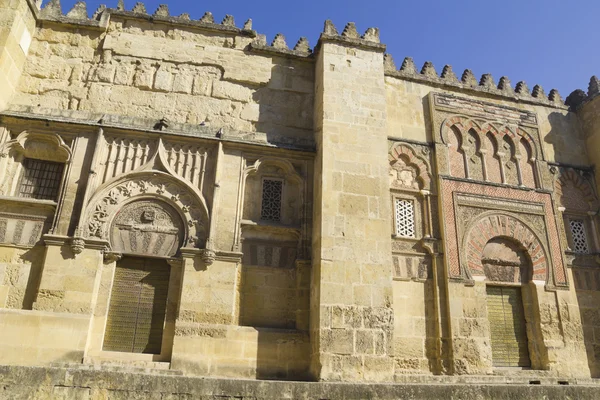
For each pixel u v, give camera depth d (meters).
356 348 10.50
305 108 13.60
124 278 11.02
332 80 12.95
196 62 13.30
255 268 11.60
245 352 10.63
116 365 9.92
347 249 11.25
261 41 13.89
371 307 10.88
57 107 12.22
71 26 12.98
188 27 13.59
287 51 13.88
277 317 11.35
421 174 13.41
